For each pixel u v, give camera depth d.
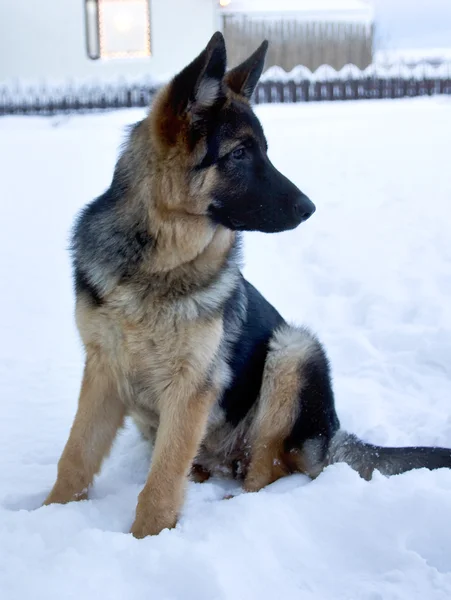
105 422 1.79
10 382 2.29
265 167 1.82
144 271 1.73
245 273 3.07
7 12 8.64
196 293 1.74
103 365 1.77
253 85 1.89
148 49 8.83
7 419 2.08
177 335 1.73
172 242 1.73
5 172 4.55
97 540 1.55
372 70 8.44
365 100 8.11
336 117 6.46
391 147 4.99
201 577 1.47
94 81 8.03
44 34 8.73
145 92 7.86
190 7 8.70
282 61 9.82
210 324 1.74
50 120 6.90
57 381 2.30
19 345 2.53
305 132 5.67
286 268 3.12
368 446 1.85
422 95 8.34
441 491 1.64
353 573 1.53
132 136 1.82
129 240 1.74
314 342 1.92
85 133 5.96
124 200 1.78
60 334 2.61
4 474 1.84
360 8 9.73
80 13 8.69
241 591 1.47
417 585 1.49
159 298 1.72
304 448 1.88
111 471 1.87
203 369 1.74
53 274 3.08
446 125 5.74
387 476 1.79
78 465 1.74
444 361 2.34
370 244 3.26
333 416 1.91
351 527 1.60
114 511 1.70
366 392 2.19
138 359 1.75
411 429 2.03
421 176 4.20
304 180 4.27
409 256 3.09
